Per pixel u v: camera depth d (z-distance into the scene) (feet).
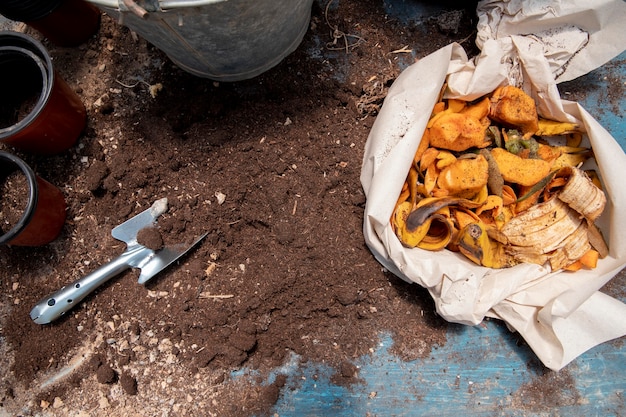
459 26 2.35
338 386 2.13
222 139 2.16
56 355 2.13
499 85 2.10
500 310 2.08
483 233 1.95
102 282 2.10
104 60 2.28
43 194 2.04
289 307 2.12
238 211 2.14
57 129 2.06
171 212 2.15
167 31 1.67
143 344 2.14
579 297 2.00
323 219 2.14
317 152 2.18
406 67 2.31
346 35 2.30
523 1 2.13
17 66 2.08
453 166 2.04
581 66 2.19
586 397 2.14
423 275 1.97
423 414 2.12
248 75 2.15
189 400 2.12
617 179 1.97
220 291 2.12
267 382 2.13
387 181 1.97
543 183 2.03
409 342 2.15
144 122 2.20
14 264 2.18
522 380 2.15
